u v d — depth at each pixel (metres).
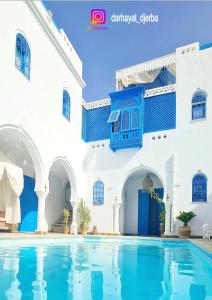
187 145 14.91
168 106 15.82
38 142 12.93
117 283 4.36
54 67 14.57
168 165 15.20
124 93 16.86
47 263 6.11
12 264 5.86
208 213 13.89
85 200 17.34
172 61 17.89
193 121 14.97
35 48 12.82
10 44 11.07
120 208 17.25
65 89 15.76
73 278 4.61
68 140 15.79
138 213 17.44
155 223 17.30
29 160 15.21
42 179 13.14
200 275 5.20
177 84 15.73
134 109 16.45
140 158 16.08
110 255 7.84
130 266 6.04
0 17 10.51
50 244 10.59
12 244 9.84
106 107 17.84
